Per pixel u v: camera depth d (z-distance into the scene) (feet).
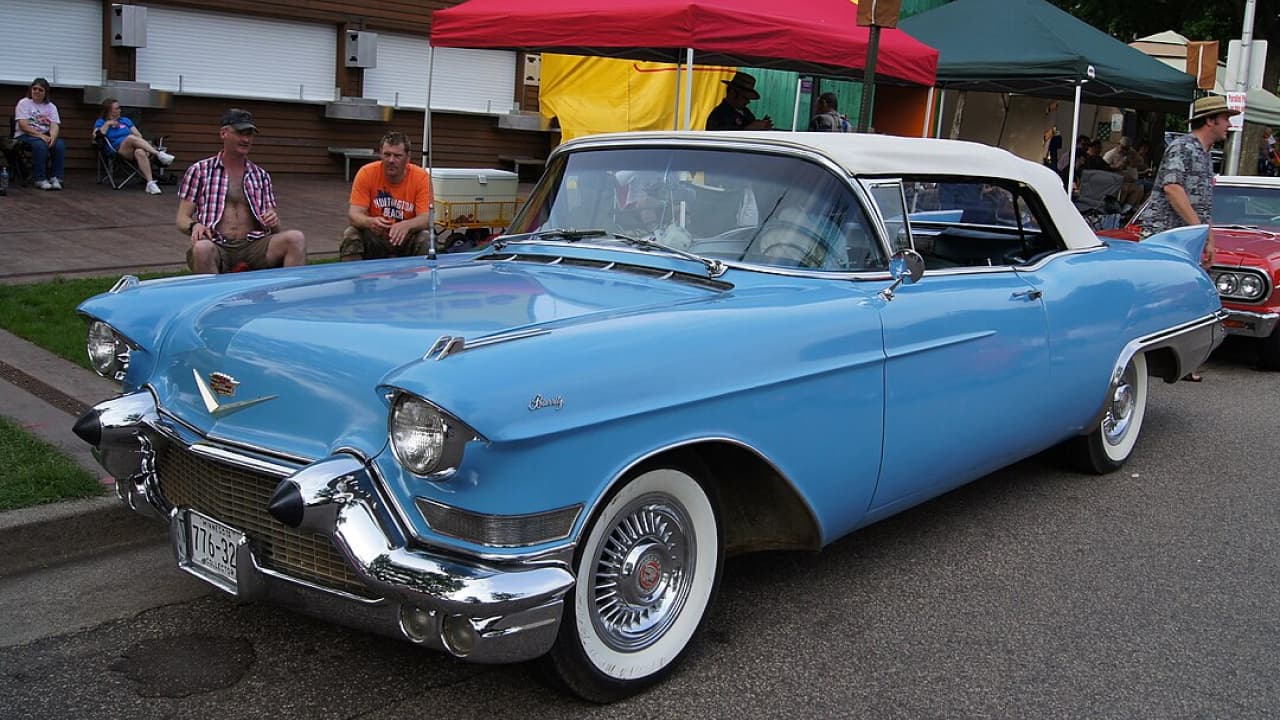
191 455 9.78
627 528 9.70
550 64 42.98
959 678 10.71
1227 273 27.14
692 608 10.44
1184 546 14.80
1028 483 17.51
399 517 8.50
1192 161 24.20
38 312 22.21
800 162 12.42
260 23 46.52
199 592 11.93
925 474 12.73
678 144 13.30
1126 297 16.39
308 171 49.26
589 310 10.14
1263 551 14.74
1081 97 43.01
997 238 15.76
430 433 8.00
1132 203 51.03
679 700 10.02
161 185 41.83
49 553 12.61
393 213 21.58
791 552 14.02
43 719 9.21
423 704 9.71
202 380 10.05
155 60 43.62
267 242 19.66
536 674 9.49
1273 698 10.57
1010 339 13.69
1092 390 15.83
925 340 12.22
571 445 8.64
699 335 9.84
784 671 10.68
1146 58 40.86
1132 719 10.08
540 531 8.56
